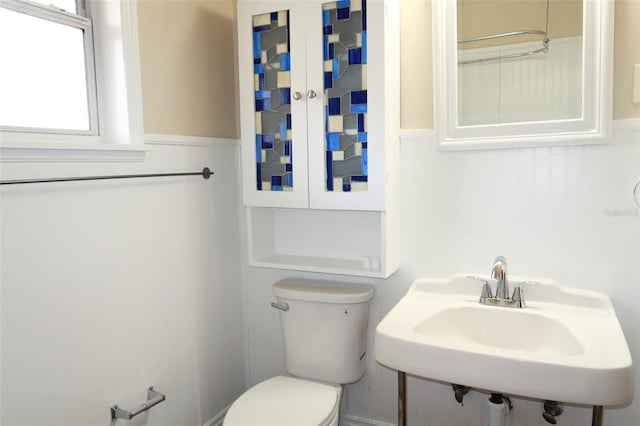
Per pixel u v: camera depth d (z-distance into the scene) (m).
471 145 1.53
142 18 1.47
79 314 1.30
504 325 1.40
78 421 1.31
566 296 1.42
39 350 1.20
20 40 1.25
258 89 1.70
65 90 1.37
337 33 1.54
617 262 1.41
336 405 1.52
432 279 1.59
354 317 1.66
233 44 1.93
